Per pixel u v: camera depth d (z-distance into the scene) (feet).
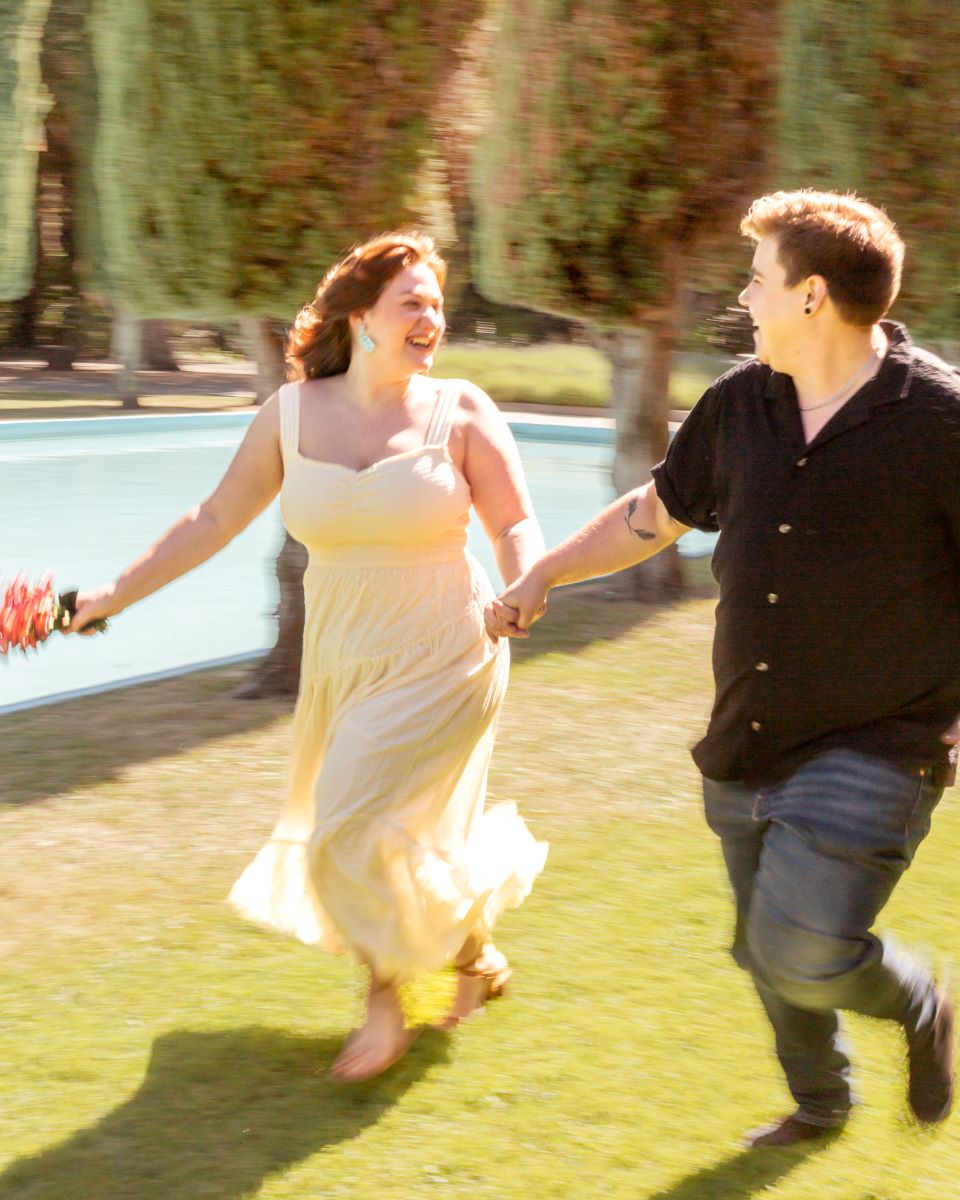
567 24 25.84
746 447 8.84
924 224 27.53
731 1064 10.93
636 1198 9.13
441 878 10.74
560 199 26.48
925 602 8.57
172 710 21.70
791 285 8.45
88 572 39.68
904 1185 9.37
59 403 81.20
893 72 26.86
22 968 12.47
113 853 15.49
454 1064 10.84
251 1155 9.56
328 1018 11.60
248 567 40.73
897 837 8.80
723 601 9.07
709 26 25.35
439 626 10.89
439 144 21.56
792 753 9.09
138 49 20.10
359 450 10.93
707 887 14.67
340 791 10.63
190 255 20.39
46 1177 9.27
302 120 19.84
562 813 17.20
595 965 12.64
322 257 20.40
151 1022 11.46
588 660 25.48
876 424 8.41
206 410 79.56
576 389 88.33
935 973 12.48
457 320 122.31
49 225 104.32
